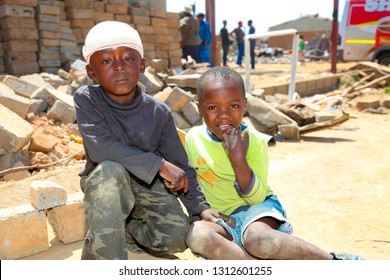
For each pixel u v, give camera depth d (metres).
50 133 4.88
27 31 8.29
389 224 3.36
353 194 4.16
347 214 3.60
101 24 2.14
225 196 2.44
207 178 2.46
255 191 2.16
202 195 2.39
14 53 8.19
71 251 2.74
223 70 2.27
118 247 2.04
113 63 2.07
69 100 5.65
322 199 4.02
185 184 2.19
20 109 4.79
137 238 2.58
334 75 14.19
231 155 2.15
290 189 4.38
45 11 8.57
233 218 2.29
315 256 2.03
